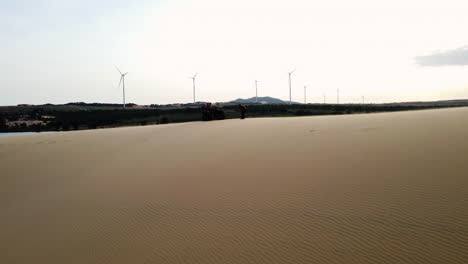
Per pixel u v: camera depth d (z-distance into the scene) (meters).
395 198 6.56
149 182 9.94
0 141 24.69
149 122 60.66
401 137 11.96
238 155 12.20
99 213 7.89
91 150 17.03
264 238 5.74
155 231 6.57
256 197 7.63
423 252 4.77
